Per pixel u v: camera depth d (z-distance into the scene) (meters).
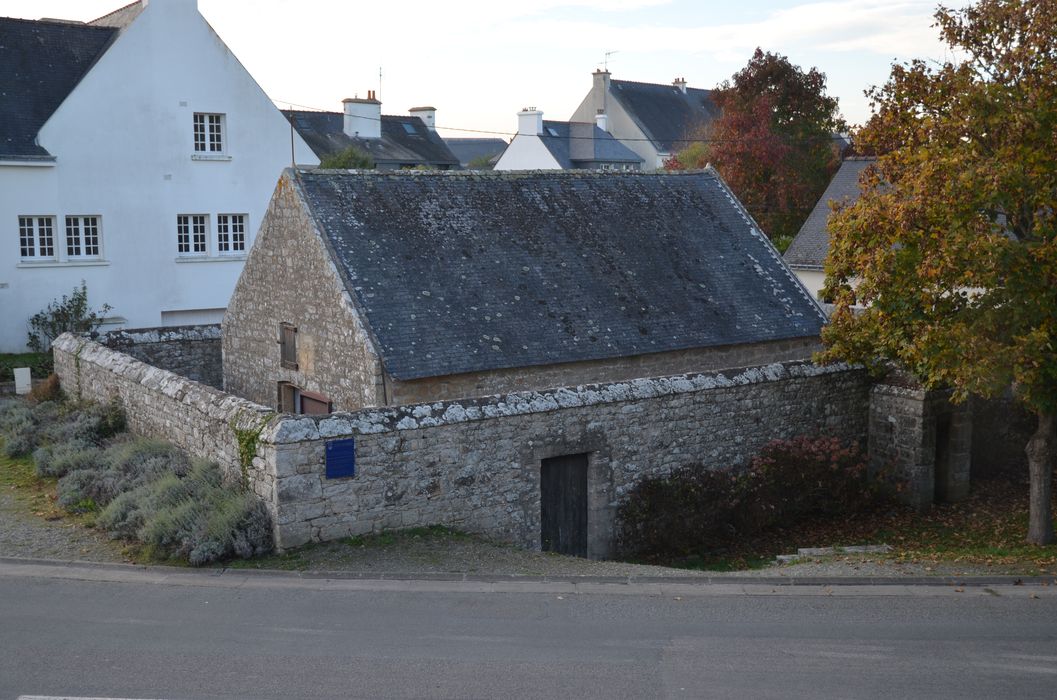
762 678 8.19
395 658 8.55
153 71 28.73
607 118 63.94
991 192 11.32
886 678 8.21
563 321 17.20
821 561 12.83
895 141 13.79
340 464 12.05
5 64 27.50
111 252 28.44
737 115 40.59
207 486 12.77
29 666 8.25
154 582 10.75
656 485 14.82
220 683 7.93
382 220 17.36
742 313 19.33
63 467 15.39
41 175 26.81
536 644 8.98
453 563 11.67
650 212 20.66
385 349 15.20
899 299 12.84
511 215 18.83
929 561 12.55
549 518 14.12
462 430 13.05
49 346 26.84
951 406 16.66
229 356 20.95
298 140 32.22
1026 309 11.63
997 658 8.71
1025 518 15.45
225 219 31.11
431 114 56.53
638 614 9.98
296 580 10.89
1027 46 11.96
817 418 16.95
